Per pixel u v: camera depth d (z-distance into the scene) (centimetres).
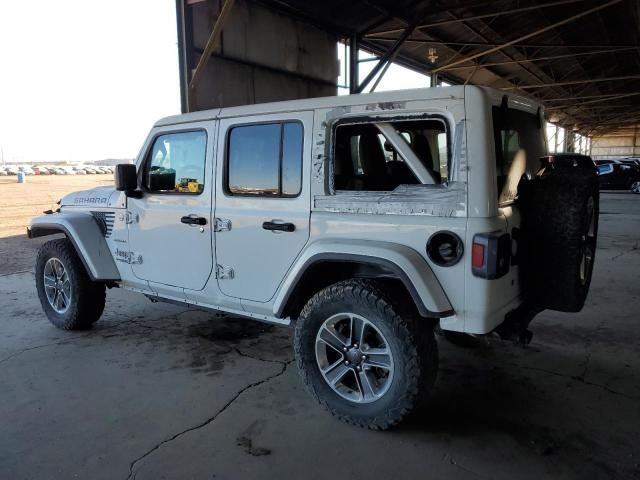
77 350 395
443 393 317
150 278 380
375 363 267
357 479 233
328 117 280
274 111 302
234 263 325
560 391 319
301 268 281
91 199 422
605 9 1202
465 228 238
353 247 261
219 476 236
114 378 343
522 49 1553
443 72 1616
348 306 266
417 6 1070
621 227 1051
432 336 261
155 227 368
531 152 305
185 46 785
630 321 450
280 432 273
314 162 285
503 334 271
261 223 307
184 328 448
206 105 837
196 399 312
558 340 406
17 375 349
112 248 407
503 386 327
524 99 291
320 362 285
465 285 240
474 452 254
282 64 990
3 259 786
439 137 260
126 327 451
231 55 876
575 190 253
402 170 292
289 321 318
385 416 262
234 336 427
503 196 257
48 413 295
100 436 270
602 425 278
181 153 353
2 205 1659
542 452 253
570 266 252
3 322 468
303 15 1018
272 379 340
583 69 1961
